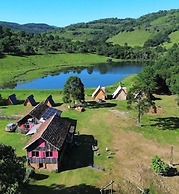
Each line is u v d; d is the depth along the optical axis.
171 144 71.31
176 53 176.12
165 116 91.50
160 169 57.12
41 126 69.00
